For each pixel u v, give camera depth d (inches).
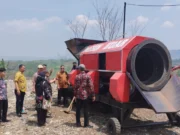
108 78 350.3
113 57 309.6
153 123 311.4
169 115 319.0
